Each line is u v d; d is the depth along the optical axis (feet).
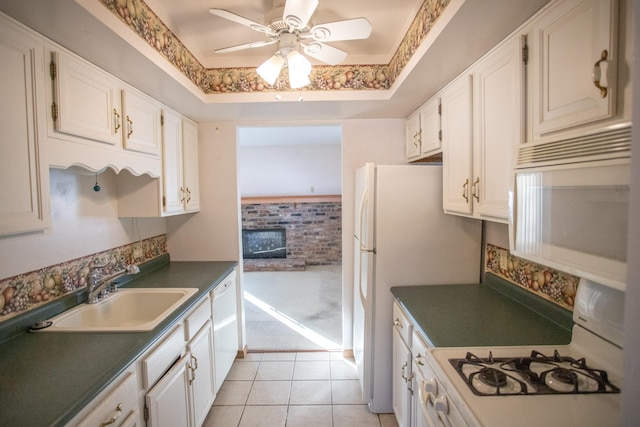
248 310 12.65
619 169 2.09
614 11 2.38
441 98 6.02
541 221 2.82
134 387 3.73
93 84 4.49
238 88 6.86
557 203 2.64
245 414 6.60
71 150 4.07
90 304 5.30
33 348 3.83
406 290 6.08
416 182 6.29
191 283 6.59
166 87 5.62
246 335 10.36
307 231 20.51
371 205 6.31
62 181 5.15
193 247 8.86
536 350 3.69
